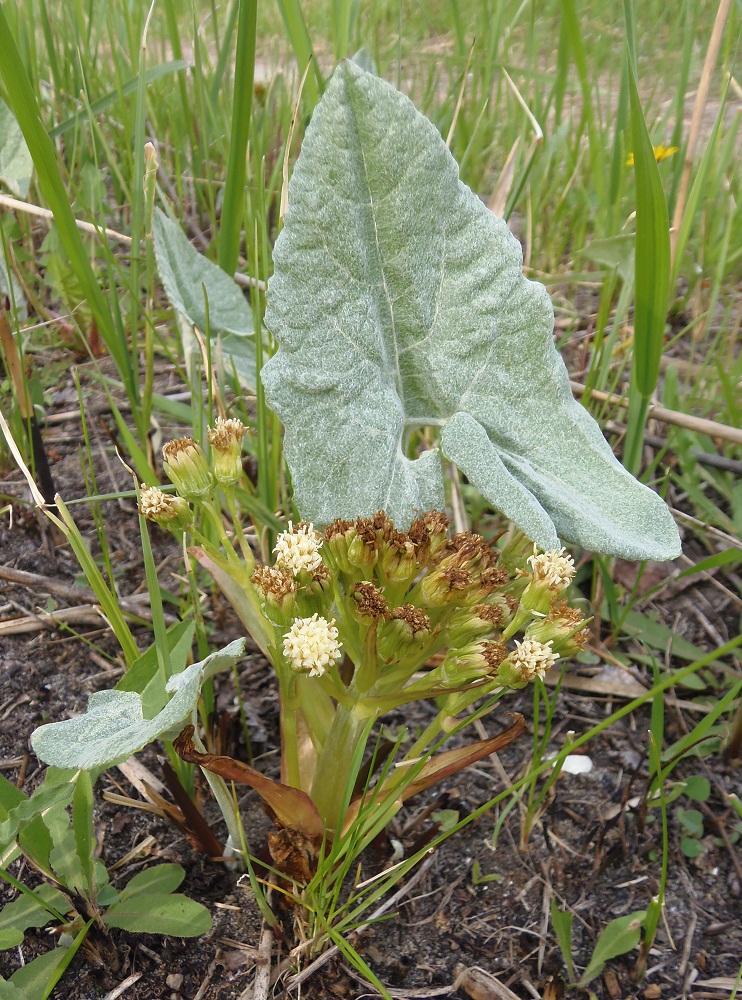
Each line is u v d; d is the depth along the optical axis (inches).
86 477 8.6
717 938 5.8
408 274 5.7
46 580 8.0
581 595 8.0
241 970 5.5
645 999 5.5
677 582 8.4
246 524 8.5
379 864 6.0
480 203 5.7
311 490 5.4
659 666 7.6
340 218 5.4
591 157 10.3
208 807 6.4
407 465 5.7
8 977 5.4
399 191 5.4
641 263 6.1
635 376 7.2
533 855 6.2
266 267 7.0
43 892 5.5
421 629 4.7
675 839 6.4
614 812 6.5
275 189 11.4
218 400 7.2
